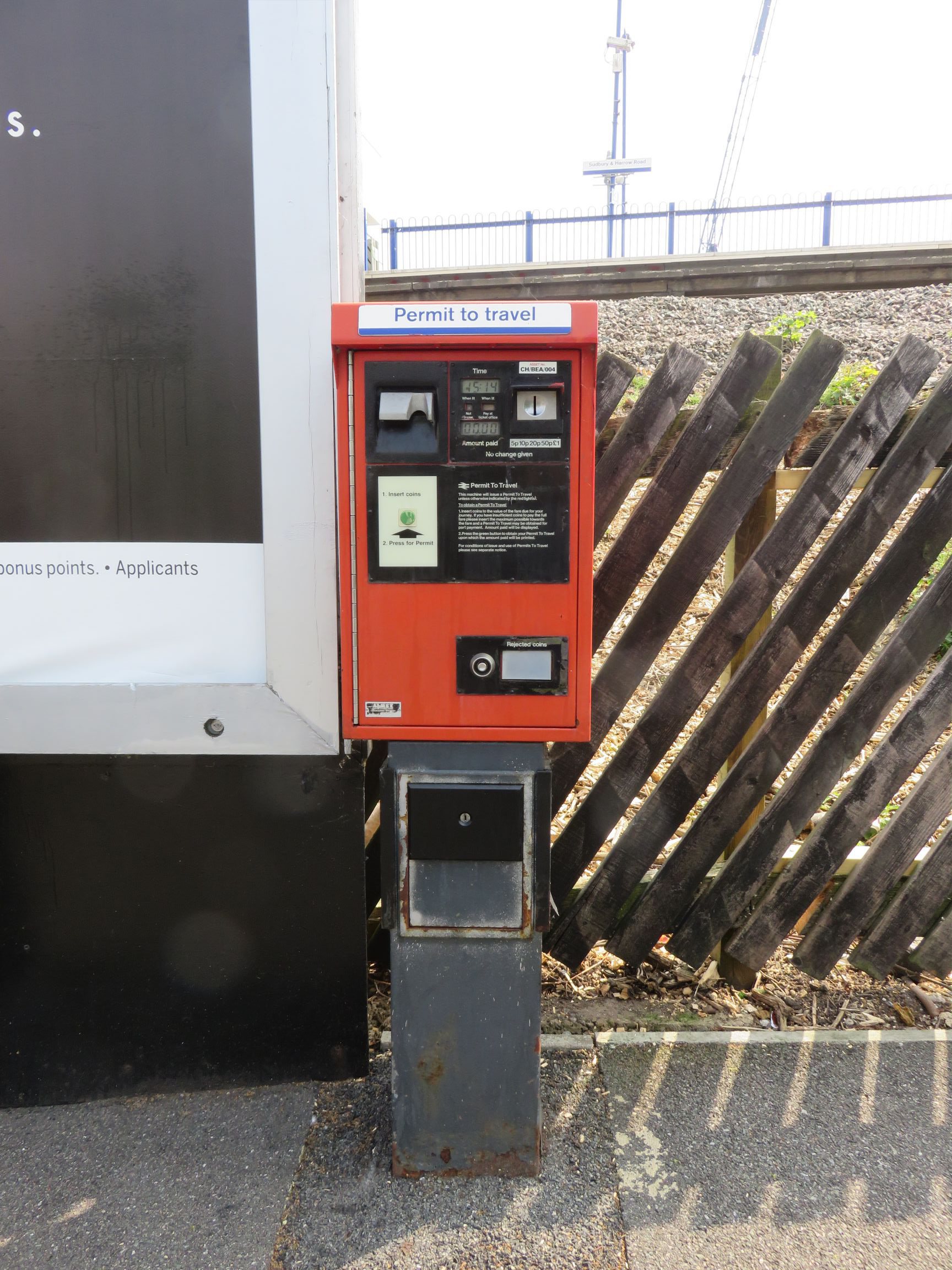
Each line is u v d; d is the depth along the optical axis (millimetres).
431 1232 1834
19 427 2115
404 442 1802
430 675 1854
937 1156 2012
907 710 2461
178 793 2207
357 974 2264
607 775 2543
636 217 13344
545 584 1822
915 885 2529
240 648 2180
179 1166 2039
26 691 2160
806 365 2328
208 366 2084
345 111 2121
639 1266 1751
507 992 1902
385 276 9695
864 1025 2500
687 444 2385
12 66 2018
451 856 1849
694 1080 2258
